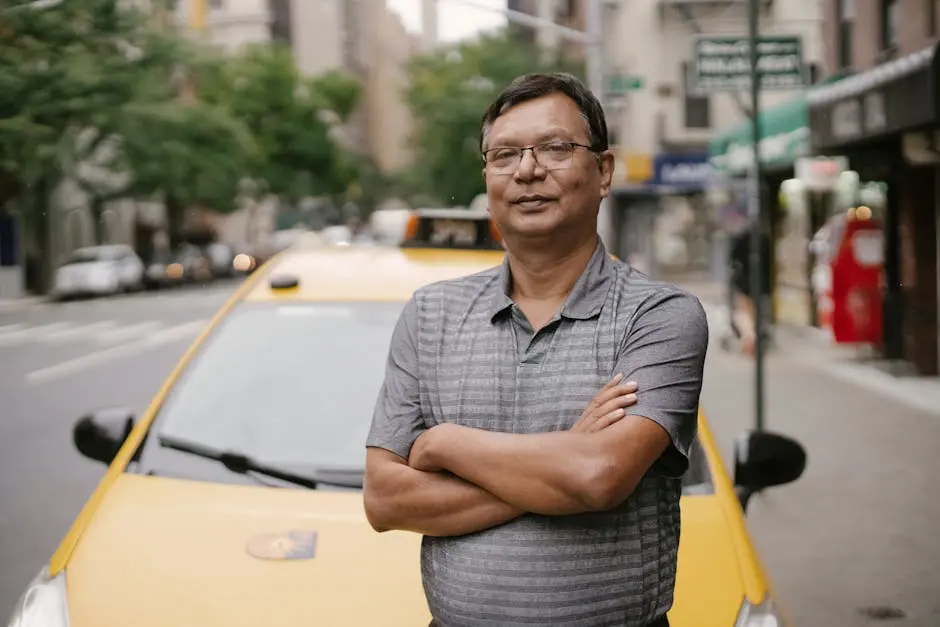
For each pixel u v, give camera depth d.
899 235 14.59
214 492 3.36
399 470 2.08
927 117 10.42
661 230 33.91
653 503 2.06
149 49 31.41
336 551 3.02
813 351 16.62
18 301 35.06
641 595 2.02
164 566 2.97
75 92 26.44
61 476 8.62
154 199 41.03
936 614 5.39
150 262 45.44
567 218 2.10
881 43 14.71
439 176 49.97
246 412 3.76
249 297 4.29
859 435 10.02
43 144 27.09
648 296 2.10
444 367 2.13
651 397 1.99
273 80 59.91
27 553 6.47
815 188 17.16
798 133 15.73
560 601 1.98
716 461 3.52
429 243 4.84
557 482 1.94
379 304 4.18
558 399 2.05
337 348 3.99
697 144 31.41
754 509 7.48
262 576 2.92
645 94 31.42
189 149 33.53
